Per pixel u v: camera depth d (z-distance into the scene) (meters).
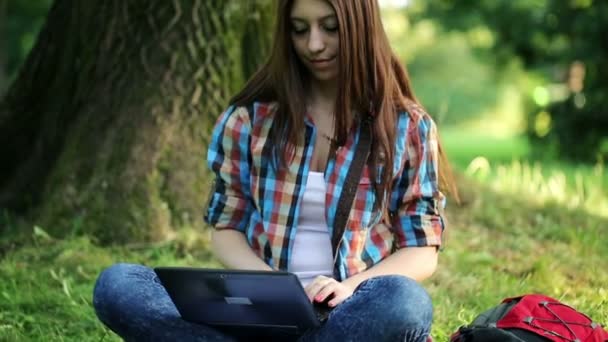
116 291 3.53
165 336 3.49
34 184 6.98
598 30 15.86
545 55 17.59
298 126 3.73
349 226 3.69
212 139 3.91
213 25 6.76
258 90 3.88
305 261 3.72
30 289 5.48
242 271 3.25
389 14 32.06
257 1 6.89
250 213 3.91
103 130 6.67
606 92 16.52
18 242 6.39
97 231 6.40
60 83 7.04
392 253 3.86
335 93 3.82
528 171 8.96
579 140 16.88
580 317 3.84
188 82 6.70
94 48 6.86
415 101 3.94
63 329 4.92
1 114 7.26
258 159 3.78
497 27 17.75
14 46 22.92
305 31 3.69
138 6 6.78
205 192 6.59
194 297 3.38
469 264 6.28
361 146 3.71
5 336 4.71
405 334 3.29
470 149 24.03
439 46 39.97
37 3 22.73
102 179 6.54
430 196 3.80
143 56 6.73
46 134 7.04
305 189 3.72
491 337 3.67
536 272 6.00
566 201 8.09
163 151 6.59
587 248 6.72
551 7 16.53
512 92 40.22
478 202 7.66
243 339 3.54
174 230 6.45
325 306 3.48
